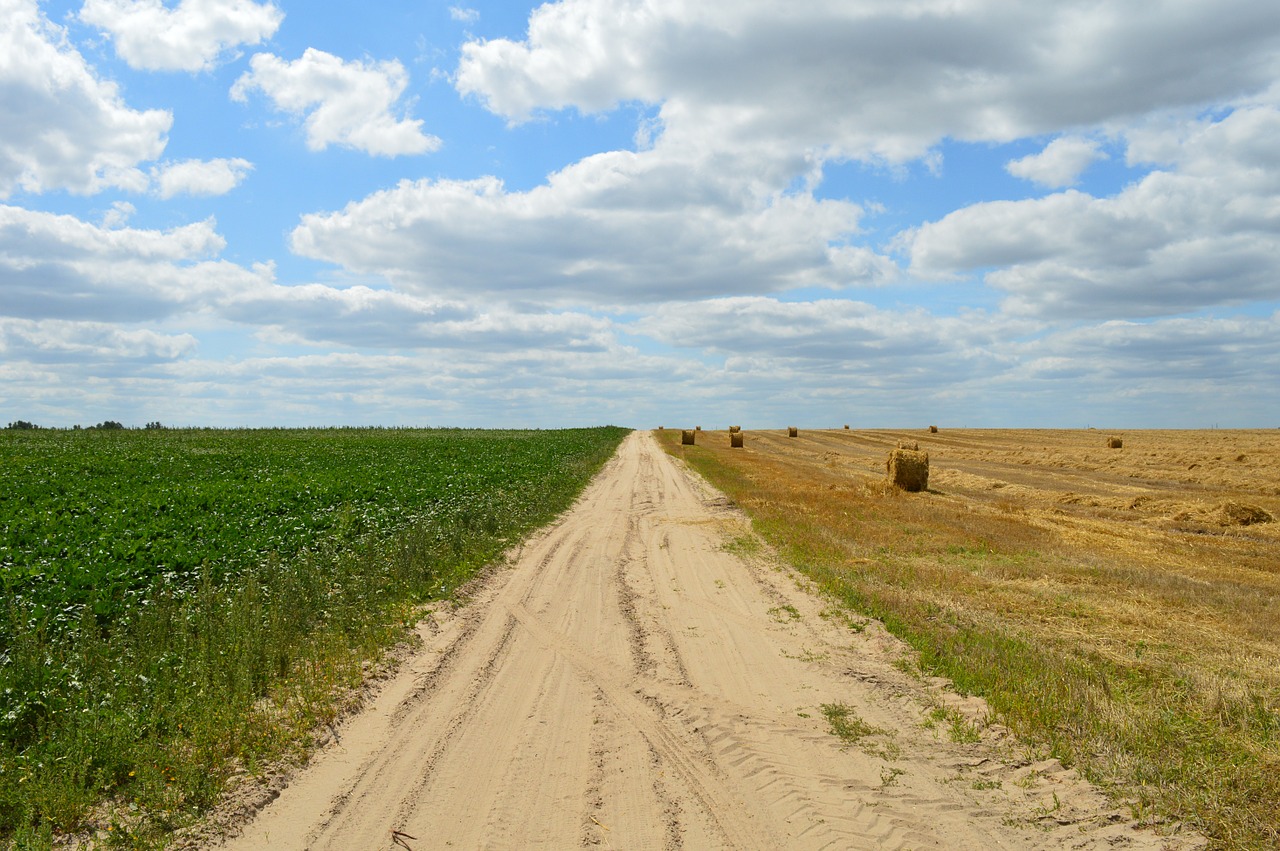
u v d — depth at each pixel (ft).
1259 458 115.44
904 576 44.14
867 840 17.38
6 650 25.76
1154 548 55.52
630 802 19.16
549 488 81.82
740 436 179.63
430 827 17.80
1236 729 23.06
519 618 36.42
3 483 61.87
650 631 34.65
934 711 25.20
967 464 138.51
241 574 37.73
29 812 17.21
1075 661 28.89
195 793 18.76
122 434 130.93
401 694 26.35
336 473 77.36
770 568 48.57
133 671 24.67
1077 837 17.44
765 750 22.38
